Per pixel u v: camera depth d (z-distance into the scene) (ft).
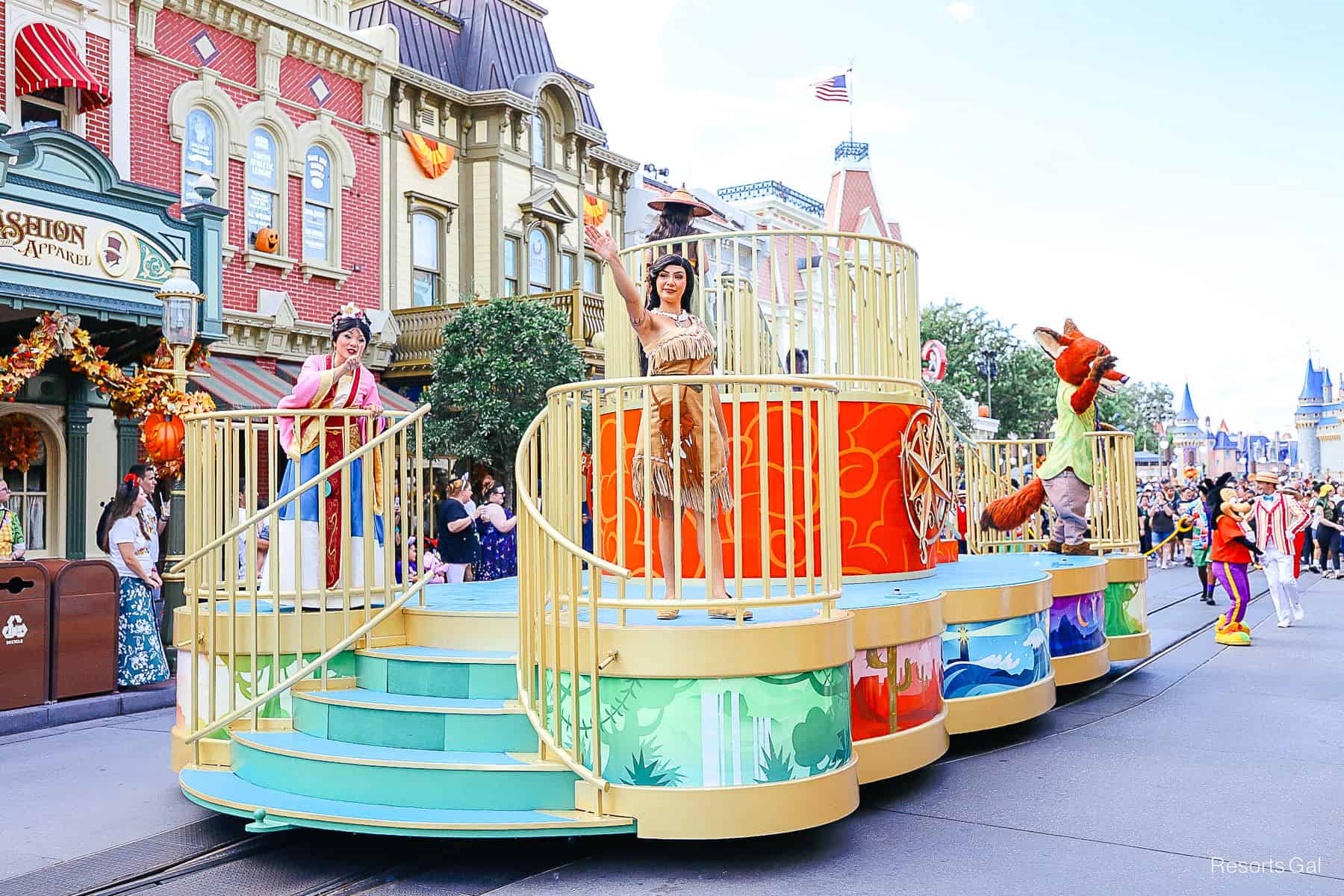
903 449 24.67
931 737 19.29
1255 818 17.54
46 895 14.53
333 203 64.18
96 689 29.22
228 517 19.51
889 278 25.88
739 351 23.65
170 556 35.01
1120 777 20.30
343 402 20.97
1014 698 22.79
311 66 62.69
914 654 19.30
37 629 27.89
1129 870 15.03
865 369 24.88
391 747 17.08
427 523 63.41
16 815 18.70
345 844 16.79
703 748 15.12
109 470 49.83
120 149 52.03
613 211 86.48
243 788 17.21
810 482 16.34
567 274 81.51
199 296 35.58
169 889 14.87
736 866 15.42
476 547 38.63
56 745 24.73
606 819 14.99
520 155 75.66
